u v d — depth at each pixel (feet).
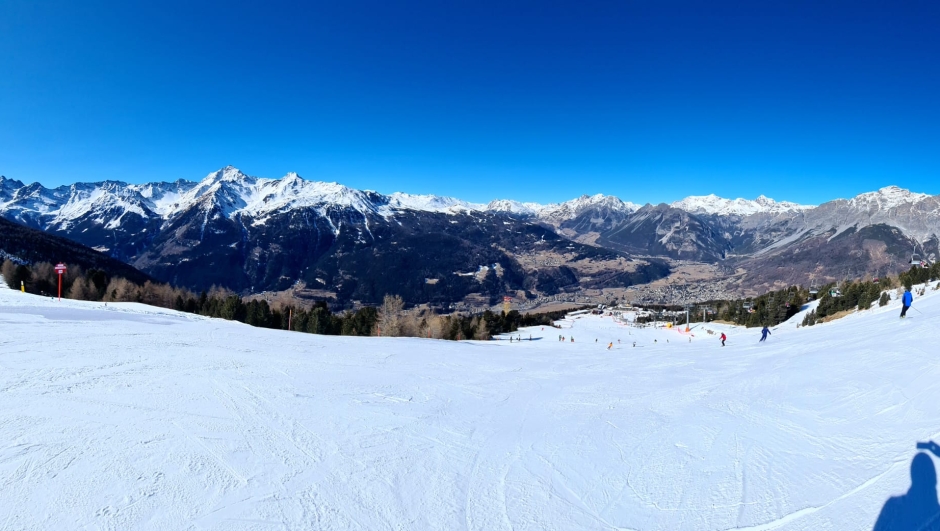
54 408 35.58
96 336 72.23
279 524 21.03
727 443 30.04
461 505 23.22
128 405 37.40
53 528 20.27
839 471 23.94
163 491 23.67
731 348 86.38
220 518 21.42
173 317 115.03
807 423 32.04
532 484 25.61
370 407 40.83
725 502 22.48
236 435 31.99
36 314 92.02
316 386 47.65
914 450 24.21
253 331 100.53
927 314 72.90
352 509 22.62
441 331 241.55
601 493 24.43
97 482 24.29
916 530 17.79
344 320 225.15
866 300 168.04
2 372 45.55
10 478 24.34
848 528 18.84
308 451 29.81
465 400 45.27
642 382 54.60
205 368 53.06
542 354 90.43
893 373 39.50
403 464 28.30
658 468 27.14
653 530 20.53
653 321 417.28
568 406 43.09
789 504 21.52
